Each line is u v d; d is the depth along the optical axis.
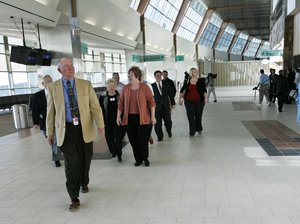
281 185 3.83
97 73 23.55
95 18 14.20
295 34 15.17
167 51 28.03
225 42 47.25
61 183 4.38
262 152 5.39
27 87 16.98
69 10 11.39
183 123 9.03
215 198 3.54
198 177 4.27
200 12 31.53
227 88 28.03
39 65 11.23
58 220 3.24
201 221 3.03
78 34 11.35
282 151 5.41
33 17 9.74
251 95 18.70
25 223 3.22
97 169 4.88
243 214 3.12
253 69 31.55
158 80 6.73
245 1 28.53
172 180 4.21
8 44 15.52
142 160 5.02
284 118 9.12
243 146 5.88
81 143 3.62
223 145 6.03
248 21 41.03
